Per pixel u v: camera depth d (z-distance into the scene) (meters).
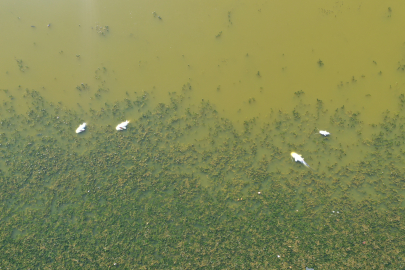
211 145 8.22
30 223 7.97
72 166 8.29
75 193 8.12
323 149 7.99
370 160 7.82
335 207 7.61
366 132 7.97
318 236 7.44
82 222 7.88
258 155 8.09
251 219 7.68
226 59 8.69
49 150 8.41
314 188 7.79
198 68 8.71
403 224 7.32
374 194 7.64
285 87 8.39
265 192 7.83
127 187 8.05
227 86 8.54
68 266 7.59
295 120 8.20
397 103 8.00
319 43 8.54
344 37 8.50
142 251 7.61
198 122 8.38
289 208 7.70
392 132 7.90
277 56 8.57
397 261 7.09
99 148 8.36
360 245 7.29
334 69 8.35
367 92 8.15
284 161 8.00
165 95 8.62
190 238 7.63
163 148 8.27
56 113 8.69
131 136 8.38
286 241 7.45
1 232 7.93
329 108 8.18
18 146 8.51
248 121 8.27
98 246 7.69
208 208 7.81
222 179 7.98
